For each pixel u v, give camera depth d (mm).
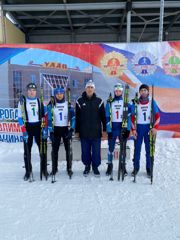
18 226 2721
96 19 11109
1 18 8828
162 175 4129
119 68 6160
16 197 3406
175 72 6156
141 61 6141
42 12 10234
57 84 6215
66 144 4188
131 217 2867
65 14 10570
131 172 4332
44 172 4145
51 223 2768
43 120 4051
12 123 6223
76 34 13453
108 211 3004
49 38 13359
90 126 4039
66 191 3576
